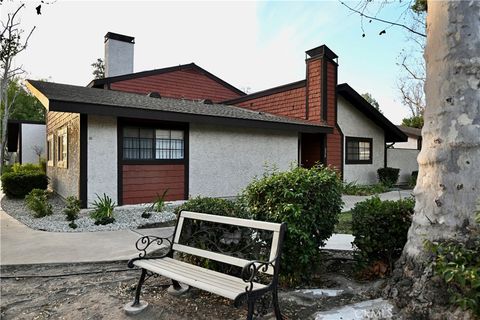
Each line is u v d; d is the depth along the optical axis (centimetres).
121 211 709
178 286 305
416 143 2288
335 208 324
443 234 242
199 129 892
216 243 313
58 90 781
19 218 680
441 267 212
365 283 307
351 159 1377
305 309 260
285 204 291
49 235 525
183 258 358
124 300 284
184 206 342
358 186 1241
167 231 559
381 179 1456
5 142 2191
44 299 289
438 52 256
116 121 747
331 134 1272
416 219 264
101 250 440
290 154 1107
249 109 1466
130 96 1002
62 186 923
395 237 304
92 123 713
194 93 1656
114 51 1437
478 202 233
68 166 836
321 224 312
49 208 711
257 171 1012
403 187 1472
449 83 248
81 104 642
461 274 197
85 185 704
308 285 308
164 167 828
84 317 254
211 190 913
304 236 289
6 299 290
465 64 241
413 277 246
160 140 825
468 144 238
